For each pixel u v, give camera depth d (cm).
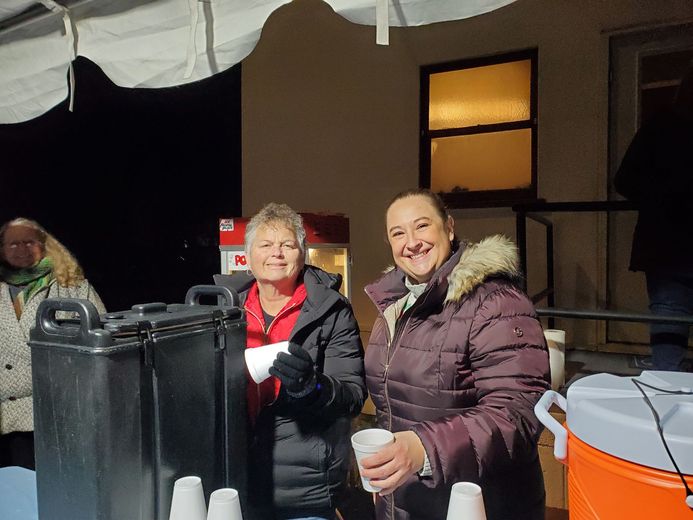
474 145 388
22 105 222
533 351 121
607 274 346
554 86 355
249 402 159
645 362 301
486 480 127
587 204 251
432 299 134
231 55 161
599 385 88
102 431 100
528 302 128
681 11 318
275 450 154
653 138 228
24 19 200
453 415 115
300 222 170
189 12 167
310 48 436
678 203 224
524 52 365
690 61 321
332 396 138
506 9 367
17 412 226
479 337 125
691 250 222
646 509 70
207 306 132
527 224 368
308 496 154
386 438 104
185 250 556
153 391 109
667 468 68
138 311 119
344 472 160
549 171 359
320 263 308
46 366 106
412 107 402
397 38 404
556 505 226
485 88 382
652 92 334
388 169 413
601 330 343
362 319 421
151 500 110
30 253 239
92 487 101
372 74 414
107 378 100
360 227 425
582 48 345
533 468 135
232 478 128
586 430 78
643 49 333
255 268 164
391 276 156
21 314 232
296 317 166
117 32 183
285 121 452
